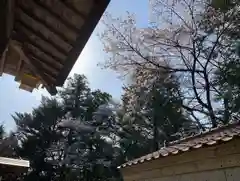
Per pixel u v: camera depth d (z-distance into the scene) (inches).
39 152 1091.3
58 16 103.7
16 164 226.5
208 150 137.2
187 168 158.6
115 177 983.0
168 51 627.8
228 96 551.5
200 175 148.2
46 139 1108.5
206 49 601.0
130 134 948.0
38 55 128.7
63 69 132.4
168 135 807.7
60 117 1175.6
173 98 661.3
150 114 772.6
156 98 677.3
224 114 580.7
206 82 605.6
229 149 125.2
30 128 1150.3
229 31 570.3
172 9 618.5
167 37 622.8
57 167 1034.1
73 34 110.1
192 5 603.5
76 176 972.6
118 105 1071.0
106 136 1050.7
